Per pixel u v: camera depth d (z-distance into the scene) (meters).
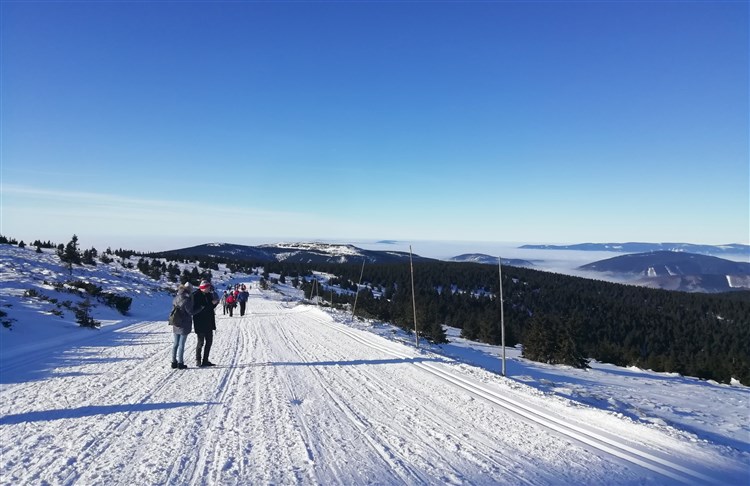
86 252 48.75
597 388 9.45
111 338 14.38
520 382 8.13
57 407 6.22
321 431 5.37
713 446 4.86
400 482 3.99
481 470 4.28
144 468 4.20
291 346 12.75
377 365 9.67
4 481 3.87
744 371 23.88
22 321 13.95
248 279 88.31
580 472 4.23
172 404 6.46
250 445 4.85
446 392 7.31
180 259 92.00
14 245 44.84
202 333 9.48
